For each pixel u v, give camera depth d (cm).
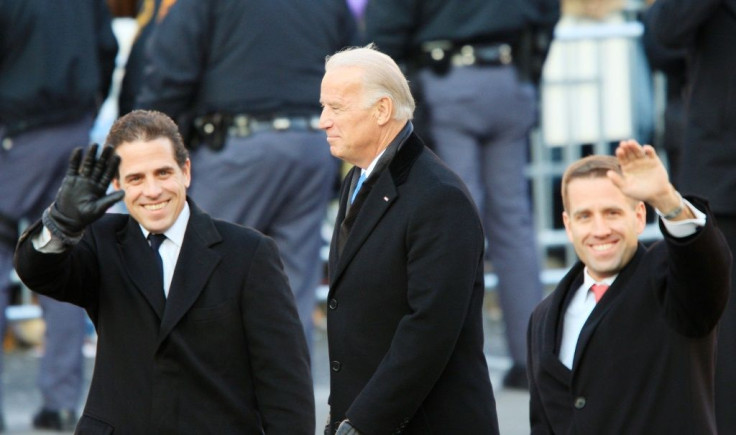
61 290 1461
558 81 3164
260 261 1499
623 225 1513
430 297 1455
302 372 1496
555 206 3225
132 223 1506
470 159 2588
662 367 1464
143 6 2678
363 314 1496
